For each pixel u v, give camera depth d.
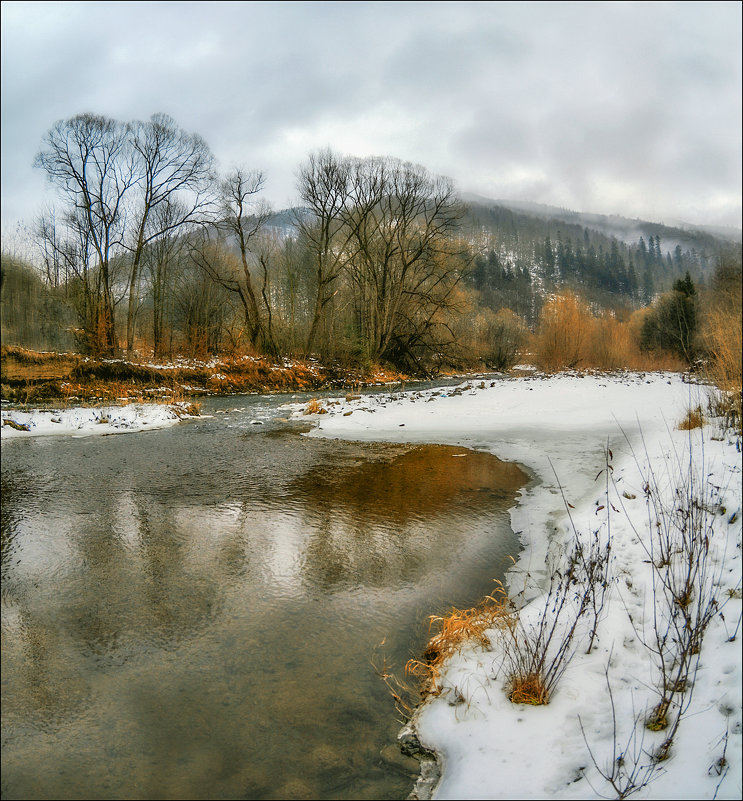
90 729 3.23
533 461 9.77
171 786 2.80
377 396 21.14
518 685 3.31
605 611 4.14
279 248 39.38
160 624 4.45
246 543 6.23
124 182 27.48
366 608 4.71
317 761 2.97
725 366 9.32
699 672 3.18
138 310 33.47
